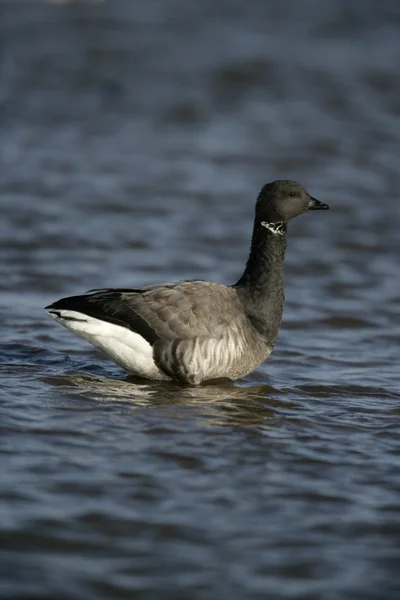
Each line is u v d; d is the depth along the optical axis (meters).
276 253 13.93
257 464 10.99
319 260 21.98
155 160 29.80
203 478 10.49
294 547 9.05
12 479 10.16
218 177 28.47
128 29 44.75
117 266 20.81
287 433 12.09
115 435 11.59
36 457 10.77
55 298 18.39
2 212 24.28
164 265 21.09
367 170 29.77
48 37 42.31
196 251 22.31
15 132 32.06
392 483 10.66
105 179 27.77
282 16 49.25
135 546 8.91
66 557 8.67
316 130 33.31
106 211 24.94
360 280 20.73
